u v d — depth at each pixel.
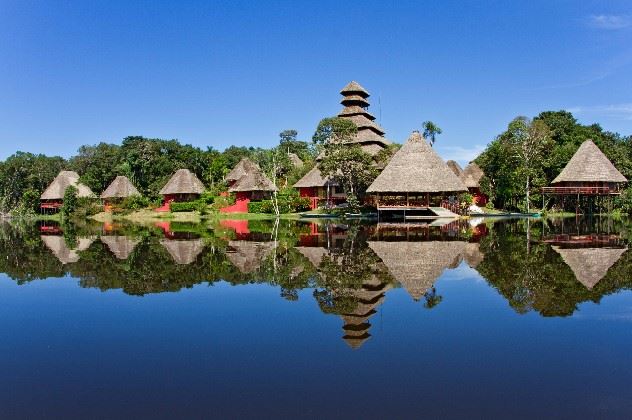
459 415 4.72
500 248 18.58
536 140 55.91
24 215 79.69
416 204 43.94
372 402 5.05
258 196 66.12
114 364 6.34
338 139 48.72
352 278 12.26
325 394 5.27
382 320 8.21
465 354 6.48
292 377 5.77
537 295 10.00
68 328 8.12
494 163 59.50
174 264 15.60
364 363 6.20
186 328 8.00
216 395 5.29
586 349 6.62
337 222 39.88
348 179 49.72
